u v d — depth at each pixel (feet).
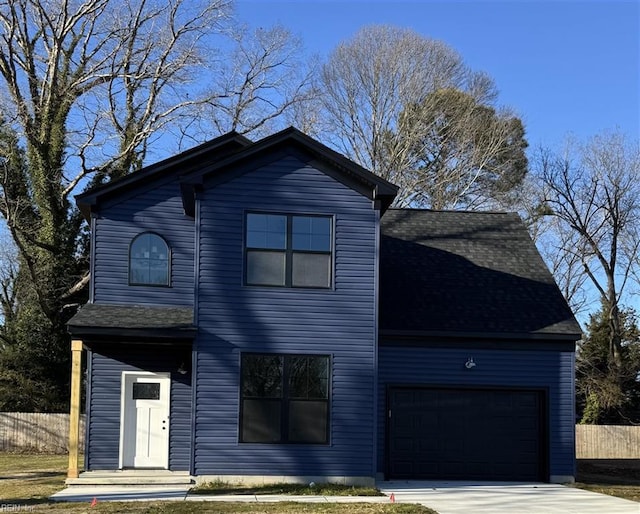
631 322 121.08
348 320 56.24
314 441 54.90
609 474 73.15
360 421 55.47
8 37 87.86
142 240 62.49
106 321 55.62
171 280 62.34
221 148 65.00
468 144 138.72
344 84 137.49
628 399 118.21
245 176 56.34
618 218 121.90
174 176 63.62
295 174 56.85
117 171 96.48
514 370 62.39
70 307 96.99
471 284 67.26
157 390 61.21
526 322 63.31
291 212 56.54
